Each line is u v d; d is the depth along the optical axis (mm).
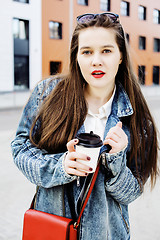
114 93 1468
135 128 1408
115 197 1354
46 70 23031
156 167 1508
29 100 1509
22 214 3959
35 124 1436
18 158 1377
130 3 27266
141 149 1416
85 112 1405
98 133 1416
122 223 1412
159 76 33469
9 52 20969
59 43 23453
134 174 1410
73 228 1264
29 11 21688
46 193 1385
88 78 1326
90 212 1310
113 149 1209
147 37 30531
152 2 30250
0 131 9930
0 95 20062
